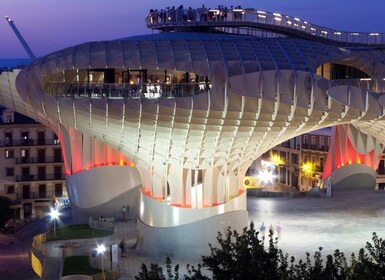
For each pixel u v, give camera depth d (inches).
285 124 2352.4
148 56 2298.2
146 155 2488.9
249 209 3179.1
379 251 1557.6
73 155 3019.2
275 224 2822.3
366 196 3491.6
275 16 2768.2
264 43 2369.6
